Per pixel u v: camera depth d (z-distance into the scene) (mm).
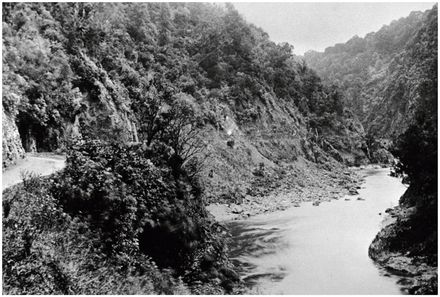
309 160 79000
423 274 21125
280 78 92375
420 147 25609
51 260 14500
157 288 16734
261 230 35375
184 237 20078
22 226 14852
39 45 33219
